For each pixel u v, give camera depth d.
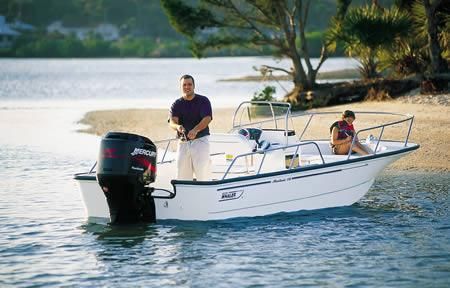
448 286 26.09
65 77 198.50
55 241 31.66
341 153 39.06
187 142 33.78
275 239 31.77
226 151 36.00
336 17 80.25
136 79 185.50
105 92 135.00
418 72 79.12
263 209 34.84
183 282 26.78
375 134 55.94
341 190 36.97
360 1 169.00
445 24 80.75
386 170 46.03
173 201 33.44
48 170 48.53
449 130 56.50
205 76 189.62
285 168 35.97
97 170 32.22
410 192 40.38
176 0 80.38
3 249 30.61
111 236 32.19
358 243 31.17
